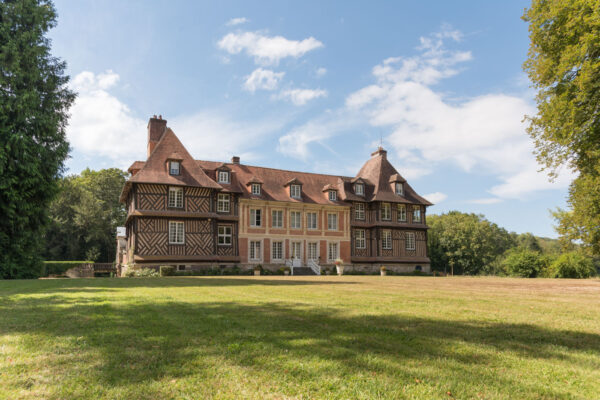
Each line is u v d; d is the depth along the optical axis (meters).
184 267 28.25
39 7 19.06
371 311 7.00
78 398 2.84
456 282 19.34
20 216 18.56
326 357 3.84
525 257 40.06
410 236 39.25
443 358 3.94
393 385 3.13
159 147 30.05
